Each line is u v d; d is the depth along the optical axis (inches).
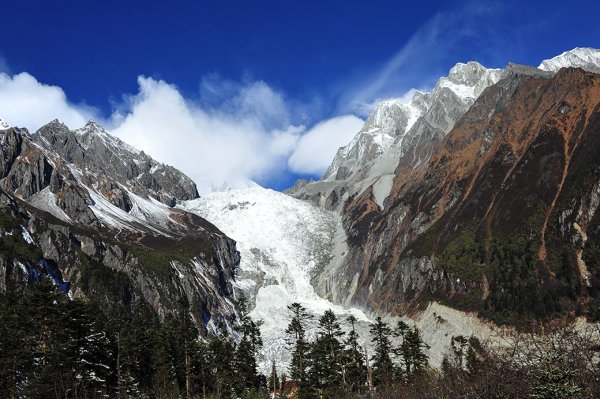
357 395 3575.3
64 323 3090.6
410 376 3575.3
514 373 1154.7
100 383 3253.0
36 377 2802.7
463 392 1291.8
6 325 2918.3
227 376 3897.6
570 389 1033.5
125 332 3595.0
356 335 4402.1
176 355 3811.5
